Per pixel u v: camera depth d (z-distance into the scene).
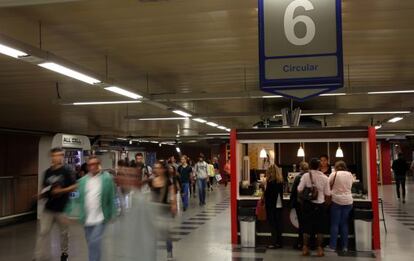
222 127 19.69
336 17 3.53
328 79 3.52
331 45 3.53
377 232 7.36
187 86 9.67
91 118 15.99
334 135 7.67
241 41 6.20
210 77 8.70
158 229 4.03
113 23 5.39
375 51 6.75
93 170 5.14
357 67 7.85
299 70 3.57
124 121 17.31
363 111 12.13
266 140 7.94
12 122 16.59
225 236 8.70
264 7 3.65
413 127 21.22
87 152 12.63
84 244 8.05
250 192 8.39
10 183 12.59
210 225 10.12
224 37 6.00
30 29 5.60
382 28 5.61
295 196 7.32
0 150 14.73
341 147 11.07
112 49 6.59
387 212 12.35
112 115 15.12
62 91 10.14
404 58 7.20
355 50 6.69
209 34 5.87
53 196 5.90
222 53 6.86
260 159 11.01
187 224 10.29
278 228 7.52
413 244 7.76
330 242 7.11
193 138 28.20
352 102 12.64
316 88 3.55
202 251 7.30
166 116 13.75
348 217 7.29
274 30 3.62
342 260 6.59
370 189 7.46
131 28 5.60
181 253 7.14
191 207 14.09
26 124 17.44
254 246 7.63
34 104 12.20
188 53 6.86
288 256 6.90
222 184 28.81
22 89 9.83
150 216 4.02
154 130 22.45
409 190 21.28
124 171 4.11
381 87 8.41
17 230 10.27
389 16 5.16
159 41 6.20
